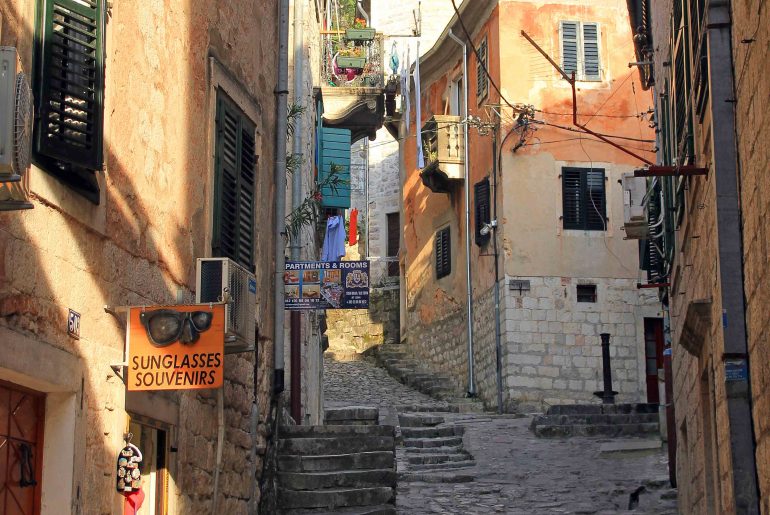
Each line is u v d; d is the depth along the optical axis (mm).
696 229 9102
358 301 12414
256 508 10812
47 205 6031
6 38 5574
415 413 23375
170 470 8023
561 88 25453
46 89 5980
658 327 25125
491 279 25625
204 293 8367
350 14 32688
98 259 6781
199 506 8742
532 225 24984
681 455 12789
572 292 24859
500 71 25484
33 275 5848
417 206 31547
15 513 5961
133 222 7426
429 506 14906
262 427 11195
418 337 31031
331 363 32188
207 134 9203
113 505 6961
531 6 25656
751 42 6016
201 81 9086
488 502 15195
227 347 8523
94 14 6484
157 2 7996
